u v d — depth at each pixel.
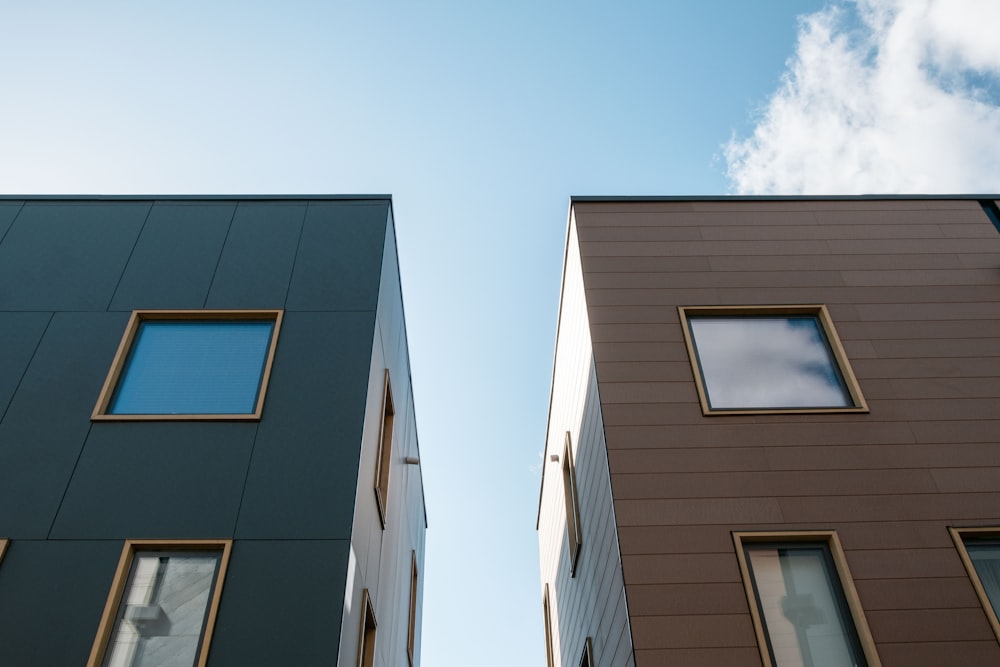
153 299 10.01
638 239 11.25
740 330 10.08
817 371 9.67
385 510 10.80
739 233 11.38
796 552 7.92
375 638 9.64
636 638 7.18
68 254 10.52
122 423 8.69
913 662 7.10
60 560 7.58
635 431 8.85
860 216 11.73
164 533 7.79
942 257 11.09
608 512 8.69
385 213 11.33
